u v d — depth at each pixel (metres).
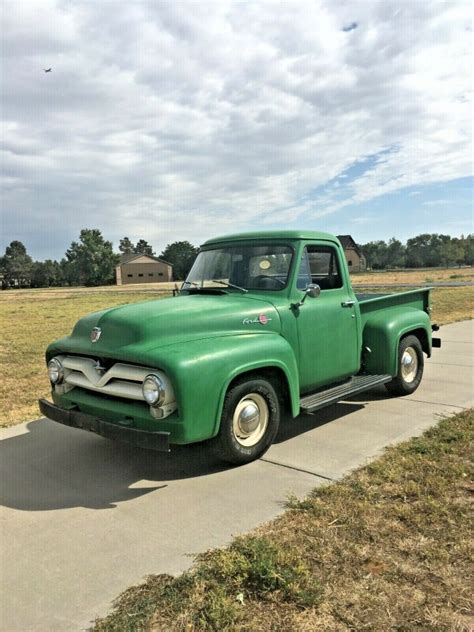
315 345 4.82
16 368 9.56
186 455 4.54
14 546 3.11
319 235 5.06
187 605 2.49
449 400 5.96
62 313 25.41
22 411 6.34
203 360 3.63
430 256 115.94
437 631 2.24
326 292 5.08
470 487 3.61
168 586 2.64
